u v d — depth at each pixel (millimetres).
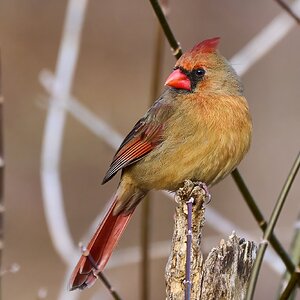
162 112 8406
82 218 14703
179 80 8375
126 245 14180
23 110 15188
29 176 14867
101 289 13359
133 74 15742
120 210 8719
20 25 15758
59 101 10078
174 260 6859
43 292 9984
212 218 9711
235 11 15688
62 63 10258
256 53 9992
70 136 14945
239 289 6727
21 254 14180
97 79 15617
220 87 8297
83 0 10500
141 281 8766
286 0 14656
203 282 6742
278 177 14633
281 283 7723
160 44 8844
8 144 14969
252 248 6809
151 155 8430
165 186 8516
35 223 14586
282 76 15375
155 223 14305
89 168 14922
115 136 10031
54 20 15906
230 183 14531
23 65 15500
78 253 9727
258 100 15289
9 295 13523
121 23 16016
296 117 15180
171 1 15812
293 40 15430
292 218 14000
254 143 14930
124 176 8719
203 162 8211
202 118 8203
